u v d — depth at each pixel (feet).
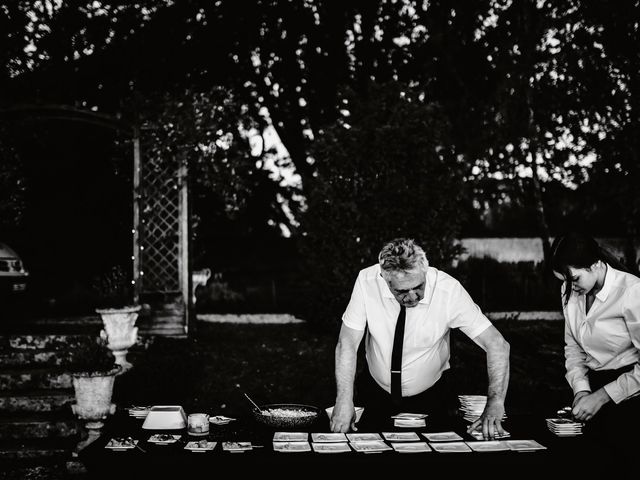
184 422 12.41
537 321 40.78
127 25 41.47
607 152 31.65
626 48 31.27
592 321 12.34
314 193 25.49
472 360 25.75
